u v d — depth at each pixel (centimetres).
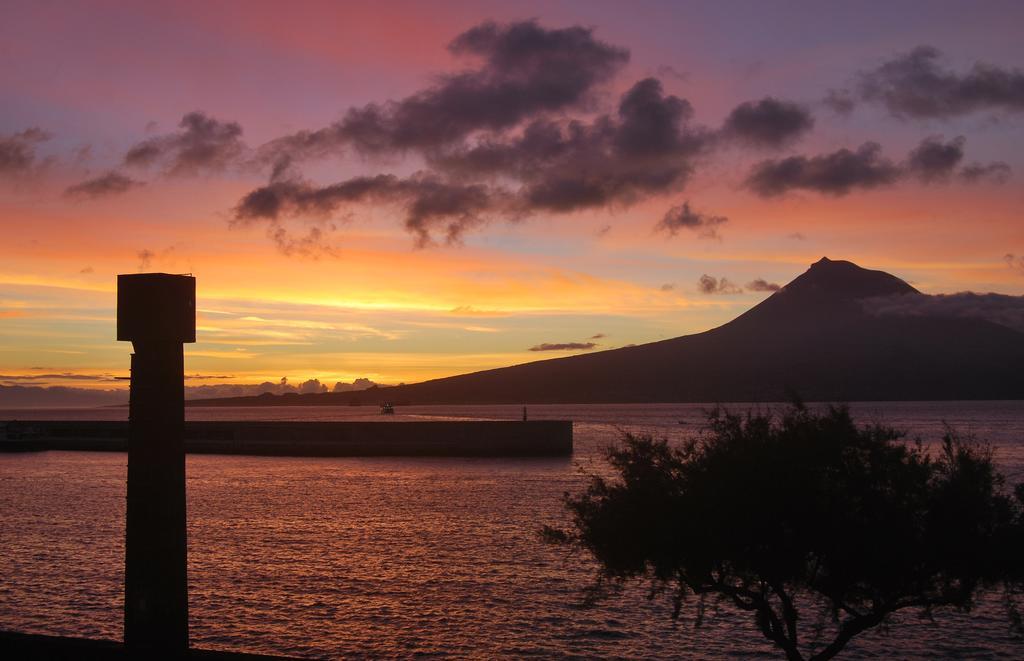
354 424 10944
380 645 2619
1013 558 1592
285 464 9638
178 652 1223
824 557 1688
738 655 2534
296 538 4450
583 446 12412
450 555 3959
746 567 1697
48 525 4900
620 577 1841
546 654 2548
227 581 3422
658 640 2675
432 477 7900
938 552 1614
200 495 6438
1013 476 6881
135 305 1317
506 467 9031
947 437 1752
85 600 3067
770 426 1769
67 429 12488
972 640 2666
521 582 3412
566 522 4900
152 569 1312
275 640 2662
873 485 1661
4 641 1286
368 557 3912
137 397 1330
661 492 1745
